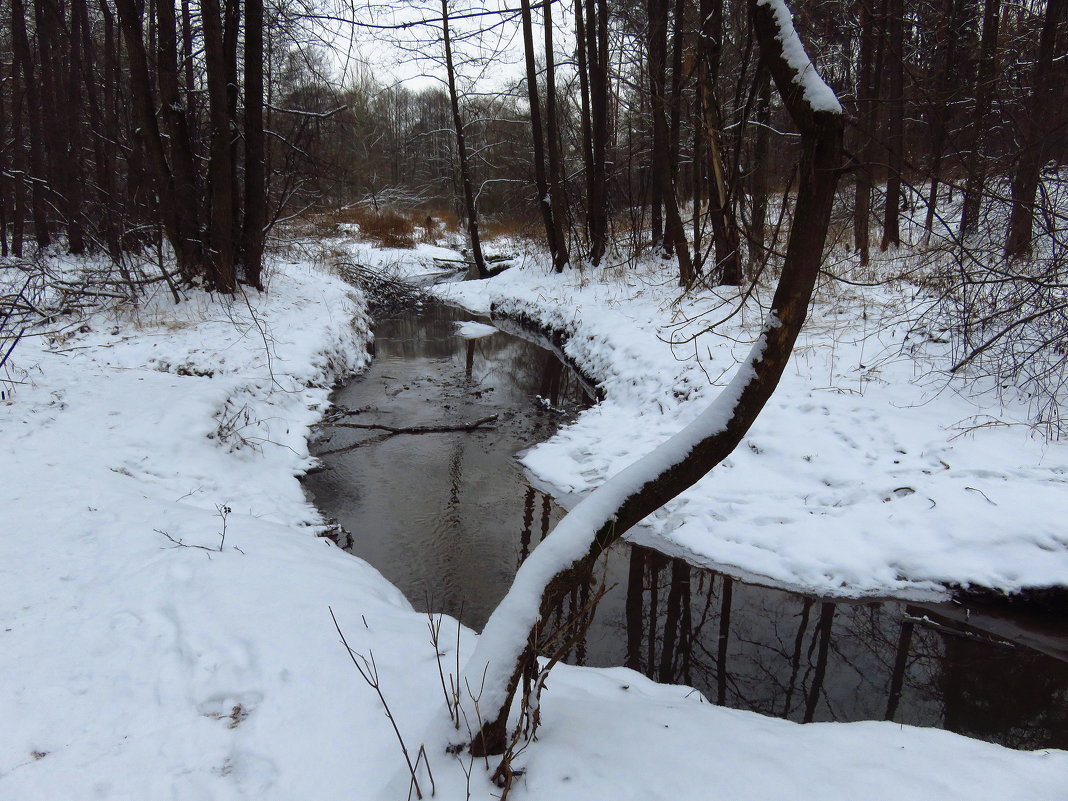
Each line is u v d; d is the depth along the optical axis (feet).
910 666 13.52
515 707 8.32
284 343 32.35
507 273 66.49
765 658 13.87
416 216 109.50
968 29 30.09
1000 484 16.94
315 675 9.36
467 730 7.21
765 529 18.07
